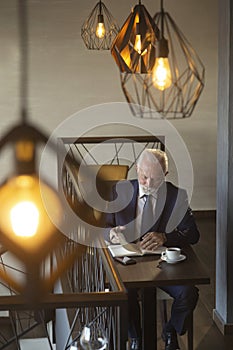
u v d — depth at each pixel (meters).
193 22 7.46
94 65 7.54
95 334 2.47
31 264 2.09
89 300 2.28
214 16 7.48
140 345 4.17
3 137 2.00
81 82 7.55
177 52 7.36
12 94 7.49
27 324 5.38
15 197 2.00
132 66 3.56
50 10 7.38
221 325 4.66
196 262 3.82
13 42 7.40
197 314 4.96
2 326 5.38
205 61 7.55
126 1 7.36
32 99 7.53
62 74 7.52
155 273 3.65
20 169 2.00
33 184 2.01
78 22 7.42
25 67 2.10
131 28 3.55
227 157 4.53
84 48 7.48
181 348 4.41
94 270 3.73
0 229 2.02
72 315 4.51
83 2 7.38
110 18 7.35
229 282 4.59
